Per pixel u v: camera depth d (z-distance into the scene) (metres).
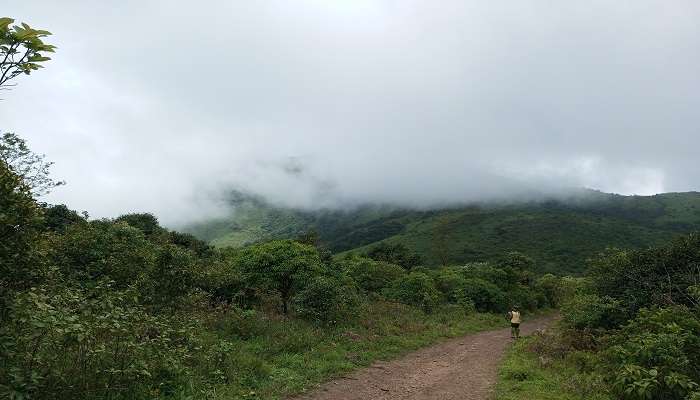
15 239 4.84
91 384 5.92
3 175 4.79
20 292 4.92
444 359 14.09
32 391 5.15
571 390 9.23
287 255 17.80
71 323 5.36
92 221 17.83
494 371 12.05
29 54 3.75
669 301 12.75
